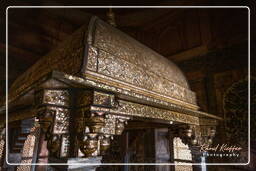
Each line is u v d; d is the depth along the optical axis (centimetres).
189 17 332
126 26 396
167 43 353
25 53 296
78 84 82
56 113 85
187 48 321
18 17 297
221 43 279
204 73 288
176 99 154
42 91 84
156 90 135
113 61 109
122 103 107
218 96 265
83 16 373
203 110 275
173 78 170
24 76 168
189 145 184
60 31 347
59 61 113
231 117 247
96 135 86
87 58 94
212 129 201
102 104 90
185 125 176
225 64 268
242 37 259
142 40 389
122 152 274
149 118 131
